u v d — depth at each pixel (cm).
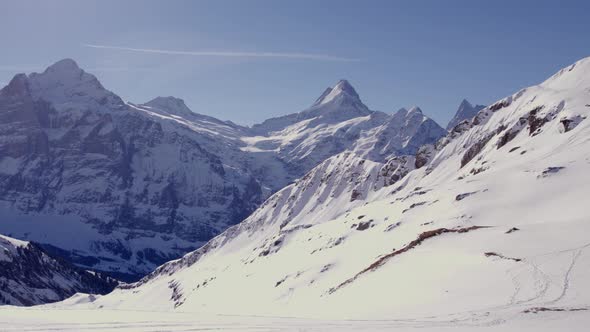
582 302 4522
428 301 5478
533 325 4069
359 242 15825
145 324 4497
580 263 5538
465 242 8012
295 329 4253
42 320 4644
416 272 6975
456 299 5272
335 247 17662
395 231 14250
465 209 12131
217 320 4841
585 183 11231
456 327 4141
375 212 19725
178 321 4747
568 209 9894
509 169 14688
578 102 18662
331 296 8769
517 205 11444
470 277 5891
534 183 12350
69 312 5428
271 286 17238
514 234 7438
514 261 5972
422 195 17762
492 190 13212
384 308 5691
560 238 6731
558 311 4347
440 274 6406
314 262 16438
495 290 5241
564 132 17062
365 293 7056
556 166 12694
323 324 4484
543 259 5859
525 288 5088
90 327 4297
